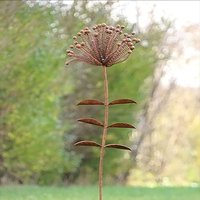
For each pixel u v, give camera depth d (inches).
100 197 207.3
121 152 761.6
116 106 733.9
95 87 719.7
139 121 829.2
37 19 534.6
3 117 571.5
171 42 932.6
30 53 542.6
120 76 732.0
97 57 203.3
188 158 1220.5
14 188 555.2
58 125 639.8
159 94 1008.2
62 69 618.2
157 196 516.7
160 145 1122.0
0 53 499.8
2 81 545.0
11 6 496.7
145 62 748.0
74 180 742.5
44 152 614.5
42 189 549.0
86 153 741.3
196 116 1233.4
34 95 582.2
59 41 590.9
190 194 548.4
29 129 592.4
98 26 203.3
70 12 605.0
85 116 721.0
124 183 826.8
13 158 605.0
